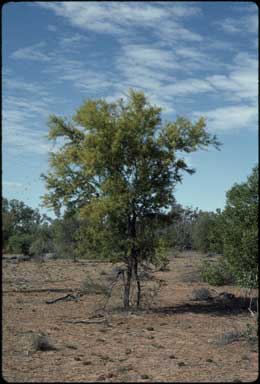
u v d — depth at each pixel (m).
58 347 13.74
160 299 24.28
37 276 38.16
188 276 33.59
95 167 19.30
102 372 11.12
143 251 20.33
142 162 19.36
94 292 27.27
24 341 14.32
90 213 19.06
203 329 16.72
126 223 19.89
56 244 52.91
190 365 11.81
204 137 19.78
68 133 20.78
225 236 17.77
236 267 17.09
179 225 54.91
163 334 15.89
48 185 20.44
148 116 19.47
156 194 19.58
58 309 21.27
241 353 13.04
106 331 16.31
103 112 19.47
